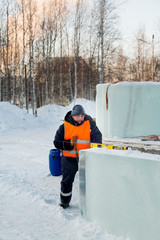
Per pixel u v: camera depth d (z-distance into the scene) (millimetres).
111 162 2430
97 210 2617
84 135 3236
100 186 2557
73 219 2820
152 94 4188
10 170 5305
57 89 32625
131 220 2299
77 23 24969
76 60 24766
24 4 21891
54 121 20062
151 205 2139
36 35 24500
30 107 34219
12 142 9867
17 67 25812
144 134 4230
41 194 3734
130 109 4238
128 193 2303
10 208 3180
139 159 2191
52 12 26188
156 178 2084
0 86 22219
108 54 22891
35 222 2770
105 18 20141
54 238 2391
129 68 27875
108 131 4480
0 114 15312
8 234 2453
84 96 32438
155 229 2121
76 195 3779
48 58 26422
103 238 2385
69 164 3182
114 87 4297
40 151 7949
